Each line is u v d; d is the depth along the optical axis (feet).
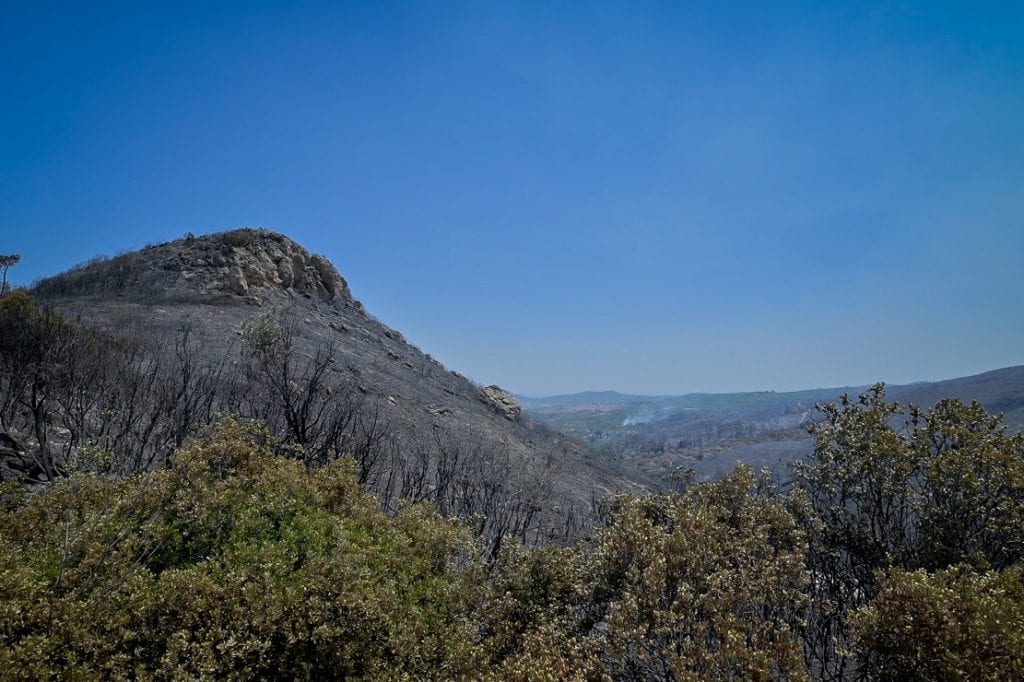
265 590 21.81
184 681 18.39
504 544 32.30
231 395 57.88
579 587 26.73
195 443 29.58
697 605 21.42
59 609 19.01
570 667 21.27
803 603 22.57
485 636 27.09
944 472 25.94
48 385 48.21
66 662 18.29
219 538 25.35
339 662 21.52
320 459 50.55
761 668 18.12
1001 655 17.40
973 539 25.84
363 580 23.75
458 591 27.58
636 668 21.84
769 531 27.27
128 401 53.78
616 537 27.20
